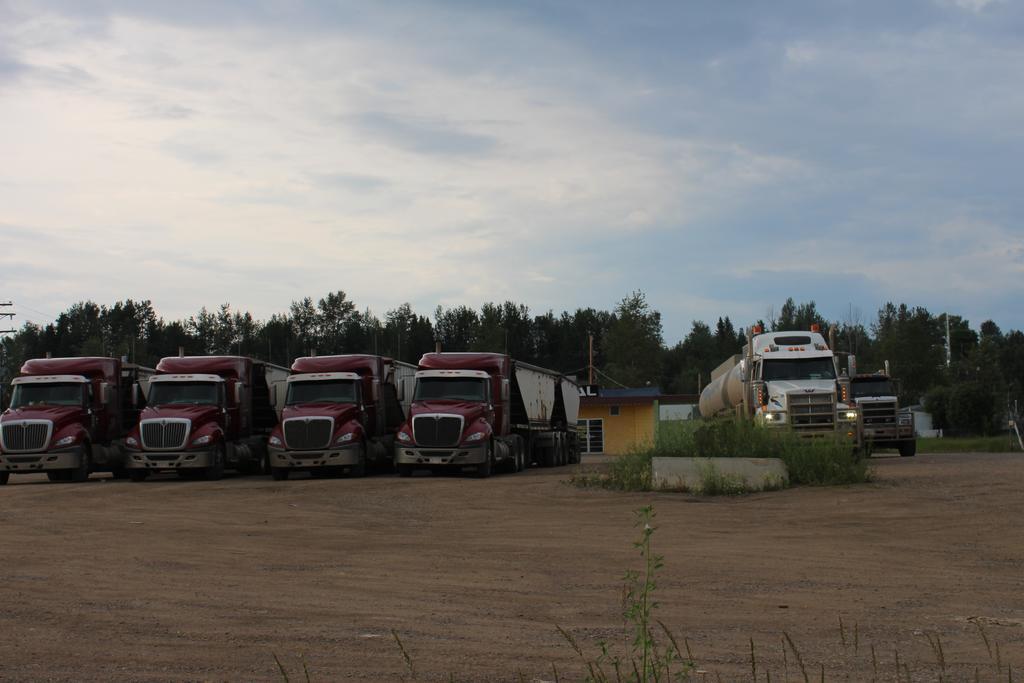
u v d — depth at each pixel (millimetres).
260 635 8594
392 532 16031
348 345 124438
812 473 22078
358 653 7918
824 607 9805
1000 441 53219
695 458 22031
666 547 13914
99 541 14859
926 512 16797
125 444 30031
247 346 125875
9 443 29078
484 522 17359
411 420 29766
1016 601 10023
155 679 7094
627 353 88938
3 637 8516
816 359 31094
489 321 100000
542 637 8523
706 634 8648
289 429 29500
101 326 124938
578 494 22016
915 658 7699
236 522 17438
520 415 34812
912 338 88625
